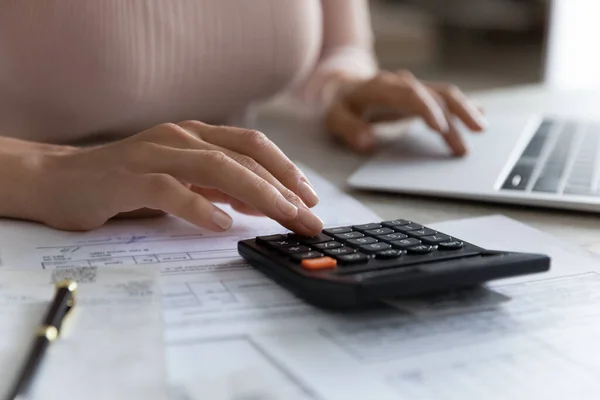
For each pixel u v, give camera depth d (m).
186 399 0.27
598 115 0.91
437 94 0.79
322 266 0.37
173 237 0.48
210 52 0.77
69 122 0.71
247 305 0.36
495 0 2.43
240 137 0.49
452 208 0.57
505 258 0.37
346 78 0.97
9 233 0.48
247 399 0.27
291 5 0.83
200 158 0.46
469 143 0.74
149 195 0.45
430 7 2.53
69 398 0.27
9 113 0.69
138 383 0.28
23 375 0.28
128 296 0.35
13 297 0.36
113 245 0.46
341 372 0.29
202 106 0.82
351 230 0.43
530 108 0.99
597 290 0.39
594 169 0.62
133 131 0.79
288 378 0.29
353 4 1.13
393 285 0.34
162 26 0.72
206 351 0.31
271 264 0.39
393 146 0.75
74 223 0.48
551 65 1.67
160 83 0.74
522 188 0.58
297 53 0.86
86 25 0.65
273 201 0.43
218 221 0.45
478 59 2.28
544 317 0.35
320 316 0.35
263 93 0.88
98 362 0.29
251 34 0.81
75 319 0.33
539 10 2.31
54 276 0.38
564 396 0.28
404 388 0.28
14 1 0.63
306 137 0.85
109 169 0.48
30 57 0.65
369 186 0.61
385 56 2.33
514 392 0.28
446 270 0.35
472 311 0.35
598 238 0.49
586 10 1.63
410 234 0.42
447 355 0.31
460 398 0.28
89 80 0.67
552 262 0.43
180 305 0.36
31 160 0.52
